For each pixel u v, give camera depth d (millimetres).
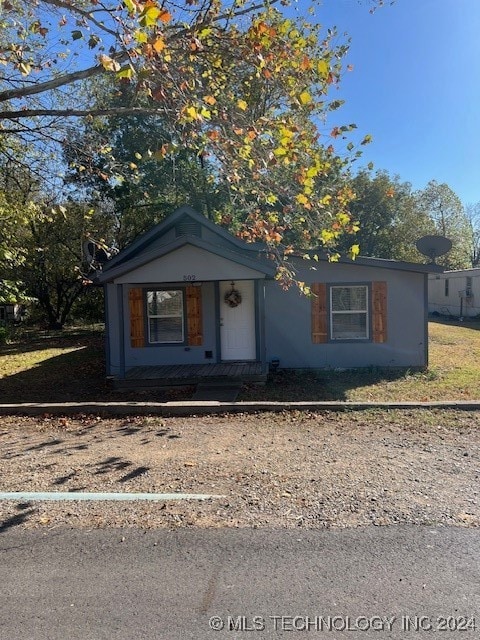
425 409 6730
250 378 9891
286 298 11414
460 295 27156
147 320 11617
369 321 11344
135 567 2941
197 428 6207
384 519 3500
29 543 3270
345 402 7137
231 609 2527
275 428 6094
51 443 5668
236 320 11617
